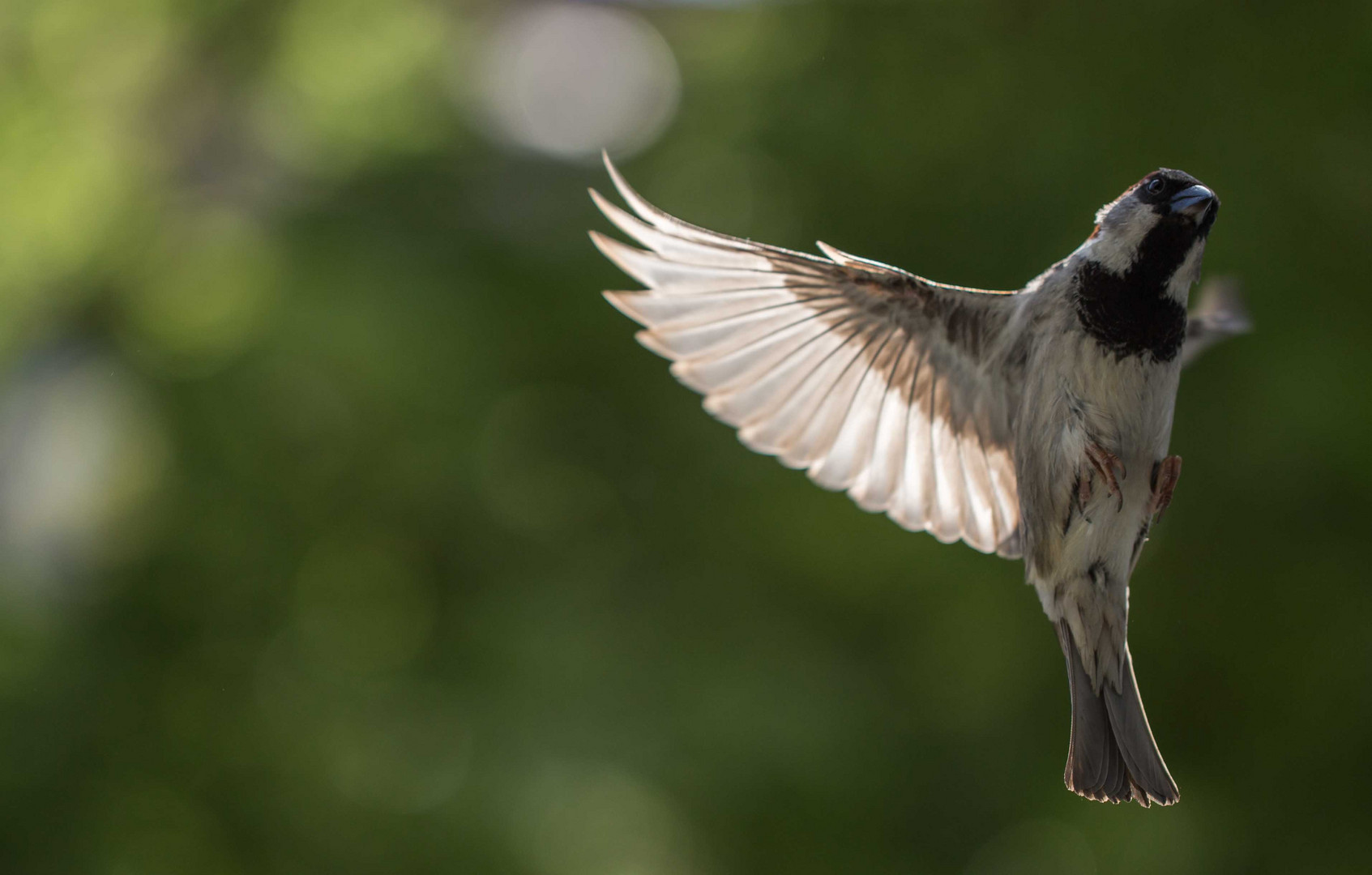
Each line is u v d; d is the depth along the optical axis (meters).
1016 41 13.53
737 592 13.96
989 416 6.74
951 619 13.26
